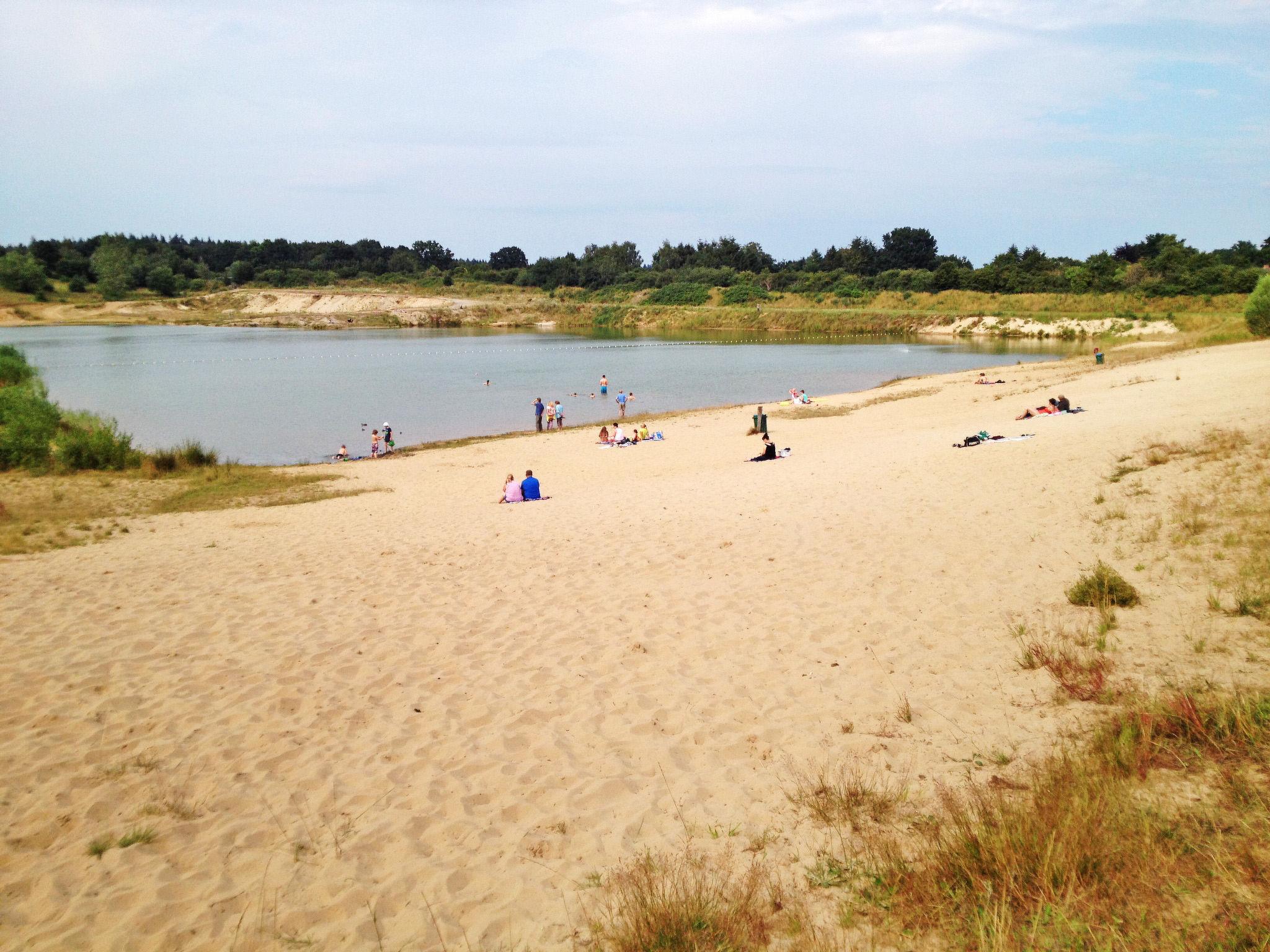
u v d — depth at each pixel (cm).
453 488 2194
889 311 9894
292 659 822
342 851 513
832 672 731
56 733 675
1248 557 818
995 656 721
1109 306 8306
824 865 462
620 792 570
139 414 3947
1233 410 1662
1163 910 373
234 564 1230
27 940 438
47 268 14062
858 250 13825
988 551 1015
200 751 643
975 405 3075
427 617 937
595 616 912
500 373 5628
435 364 6284
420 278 15350
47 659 827
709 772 588
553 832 528
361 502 1967
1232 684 582
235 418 3866
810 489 1534
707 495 1593
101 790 588
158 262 15075
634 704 702
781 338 8744
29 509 1881
